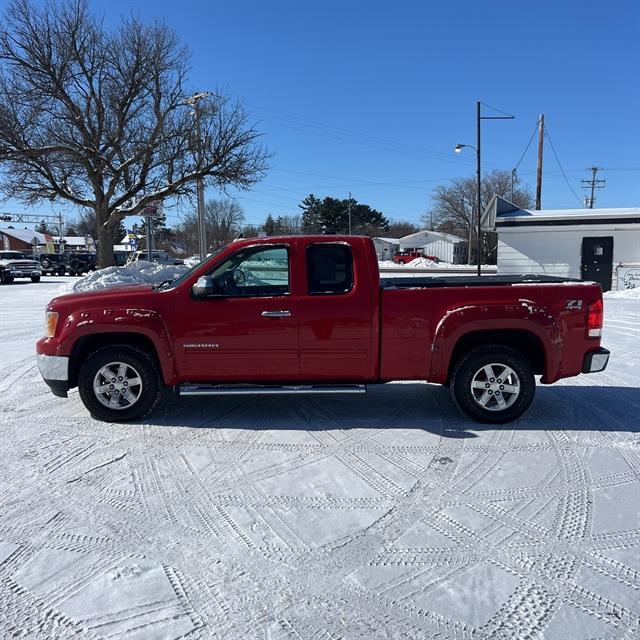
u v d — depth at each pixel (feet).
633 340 32.81
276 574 9.77
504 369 17.25
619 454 15.10
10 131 65.92
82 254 136.26
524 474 13.83
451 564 10.03
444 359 16.92
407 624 8.48
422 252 268.62
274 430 17.11
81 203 75.41
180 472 14.06
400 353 16.93
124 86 72.84
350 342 16.83
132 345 17.40
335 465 14.44
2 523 11.60
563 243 67.15
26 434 16.78
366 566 9.99
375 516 11.78
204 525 11.48
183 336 16.88
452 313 16.67
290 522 11.56
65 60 68.13
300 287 16.80
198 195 79.10
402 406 19.52
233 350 16.90
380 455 15.08
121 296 17.19
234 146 74.49
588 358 17.10
